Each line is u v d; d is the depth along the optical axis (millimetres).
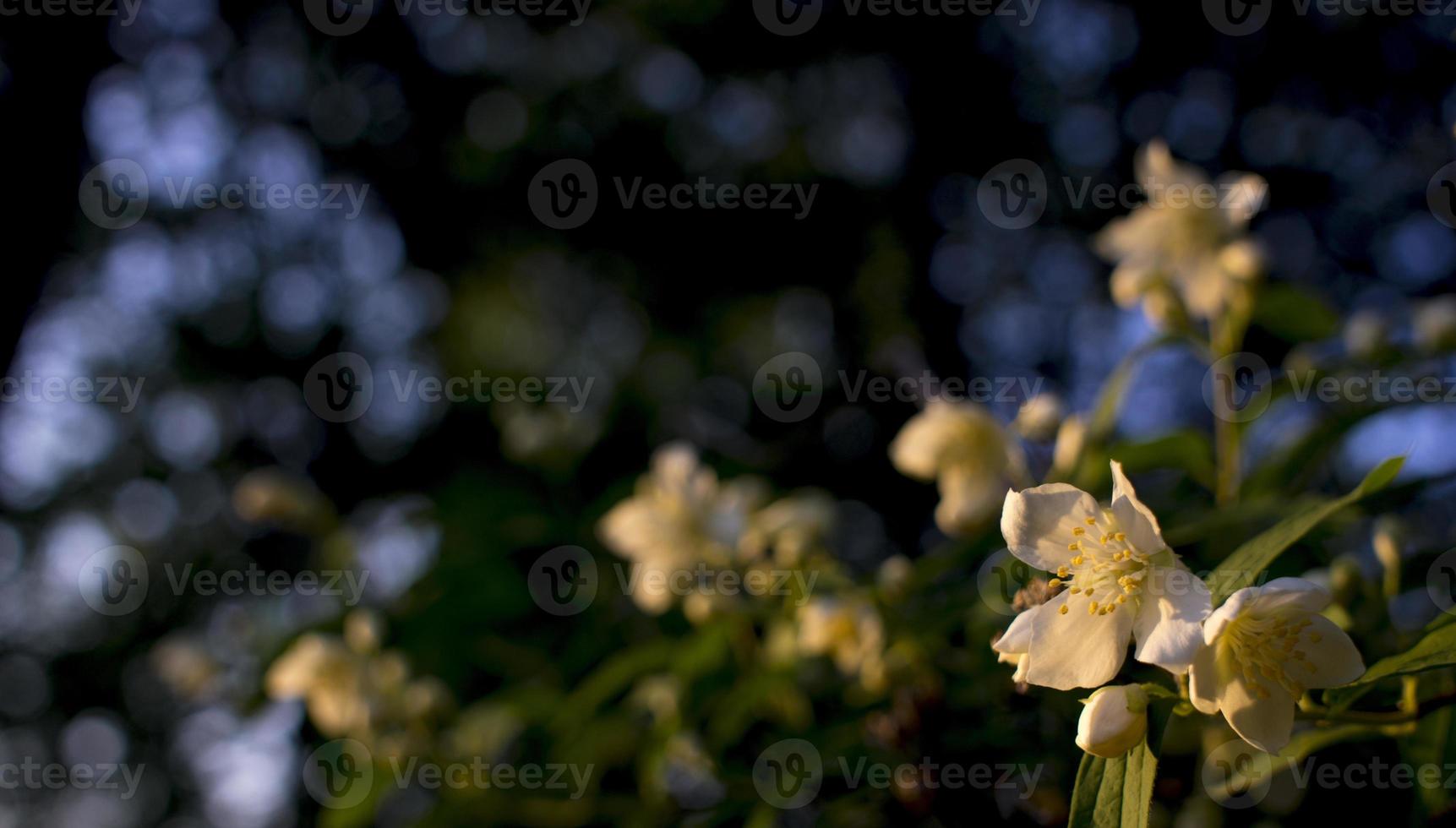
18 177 8742
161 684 7379
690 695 3420
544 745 4035
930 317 8602
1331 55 8320
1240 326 3141
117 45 9367
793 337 8906
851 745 3012
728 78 9742
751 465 5844
